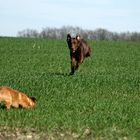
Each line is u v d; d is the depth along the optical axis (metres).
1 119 15.08
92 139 13.32
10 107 16.44
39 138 13.34
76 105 17.75
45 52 51.88
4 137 13.34
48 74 29.19
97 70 34.41
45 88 21.52
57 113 16.14
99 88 22.28
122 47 65.44
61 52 52.94
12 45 59.81
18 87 21.70
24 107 16.56
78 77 26.39
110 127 14.58
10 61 40.50
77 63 28.31
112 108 17.48
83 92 21.05
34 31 170.38
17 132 13.84
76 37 27.92
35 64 38.66
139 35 168.88
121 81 25.05
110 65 39.59
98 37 167.50
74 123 14.82
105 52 55.25
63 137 13.46
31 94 19.92
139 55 53.31
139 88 22.83
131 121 15.48
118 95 20.66
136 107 17.92
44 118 15.35
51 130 14.11
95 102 18.56
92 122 15.01
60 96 19.73
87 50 30.22
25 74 29.41
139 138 13.53
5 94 16.08
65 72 32.06
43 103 17.91
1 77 26.42
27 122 14.80
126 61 44.12
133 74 31.11
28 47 57.91
